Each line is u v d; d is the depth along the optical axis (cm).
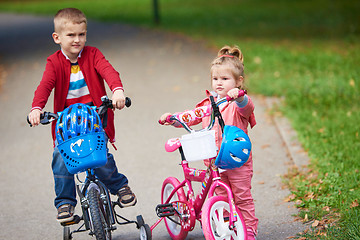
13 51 3838
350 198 1049
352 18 4616
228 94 809
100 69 919
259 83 2248
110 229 866
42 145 1731
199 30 4272
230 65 877
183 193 944
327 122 1616
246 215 907
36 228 1118
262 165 1394
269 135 1645
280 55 2914
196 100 2114
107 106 862
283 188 1216
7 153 1664
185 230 915
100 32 4394
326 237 905
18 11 7388
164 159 1502
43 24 5397
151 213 1152
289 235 966
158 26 4606
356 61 2608
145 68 2828
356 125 1553
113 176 969
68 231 959
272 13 5531
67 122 815
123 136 1741
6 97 2473
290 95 2028
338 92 1992
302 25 4416
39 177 1438
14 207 1238
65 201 927
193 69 2722
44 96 877
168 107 2044
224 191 923
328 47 3183
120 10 6475
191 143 827
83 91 933
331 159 1296
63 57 915
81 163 801
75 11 893
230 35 3934
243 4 6762
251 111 872
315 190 1127
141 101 2158
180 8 6525
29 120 838
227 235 846
